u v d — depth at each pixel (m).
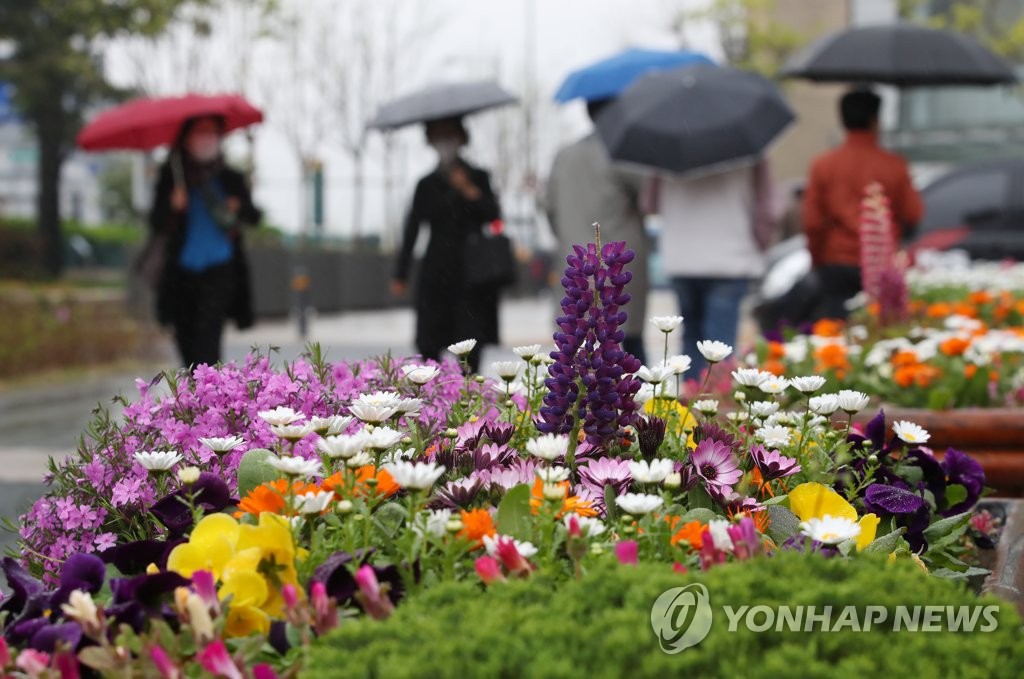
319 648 1.96
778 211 8.67
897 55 11.98
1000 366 6.77
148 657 2.09
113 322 17.94
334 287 31.61
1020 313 9.16
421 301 9.38
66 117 32.81
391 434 2.61
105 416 3.41
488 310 9.35
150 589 2.33
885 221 8.27
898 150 29.38
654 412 3.30
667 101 8.49
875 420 3.53
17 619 2.38
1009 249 15.99
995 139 28.59
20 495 7.26
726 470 2.94
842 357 6.54
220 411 3.41
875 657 1.88
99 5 28.62
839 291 9.41
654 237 31.59
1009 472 4.75
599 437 3.05
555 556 2.46
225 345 19.92
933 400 5.37
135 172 21.11
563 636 1.85
